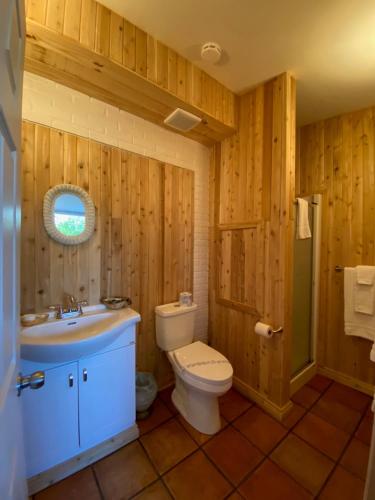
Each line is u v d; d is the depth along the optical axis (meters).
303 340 2.22
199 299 2.27
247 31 1.33
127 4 1.19
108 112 1.63
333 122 2.22
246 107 1.91
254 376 1.89
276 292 1.71
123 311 1.56
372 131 2.00
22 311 1.34
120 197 1.72
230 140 2.07
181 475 1.27
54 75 1.36
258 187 1.84
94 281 1.61
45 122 1.40
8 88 0.52
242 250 1.98
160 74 1.42
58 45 1.13
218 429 1.56
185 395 1.69
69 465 1.25
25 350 1.06
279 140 1.68
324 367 2.28
